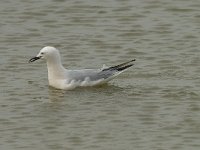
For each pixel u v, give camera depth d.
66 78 22.39
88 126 19.66
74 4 29.36
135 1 29.58
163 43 26.11
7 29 27.38
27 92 22.14
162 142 18.75
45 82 22.98
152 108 20.72
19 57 25.02
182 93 21.62
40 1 29.61
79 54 25.30
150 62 24.48
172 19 28.09
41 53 22.50
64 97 21.72
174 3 29.30
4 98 21.72
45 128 19.62
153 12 28.70
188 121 19.88
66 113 20.52
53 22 27.97
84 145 18.62
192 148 18.45
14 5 29.28
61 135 19.20
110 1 29.62
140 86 22.34
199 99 21.17
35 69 24.08
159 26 27.48
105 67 22.69
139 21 27.98
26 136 19.23
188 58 24.62
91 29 27.39
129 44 26.09
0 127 19.80
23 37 26.70
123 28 27.39
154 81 22.70
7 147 18.64
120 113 20.42
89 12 28.73
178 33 26.88
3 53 25.39
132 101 21.23
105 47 25.84
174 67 23.89
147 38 26.56
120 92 21.94
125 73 23.52
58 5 29.27
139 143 18.67
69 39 26.52
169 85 22.30
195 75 23.05
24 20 28.14
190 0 29.50
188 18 28.16
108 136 19.06
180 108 20.67
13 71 23.92
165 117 20.16
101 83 22.47
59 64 22.45
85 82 22.34
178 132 19.28
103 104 21.08
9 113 20.66
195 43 25.97
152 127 19.58
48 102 21.36
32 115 20.47
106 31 27.19
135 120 19.98
